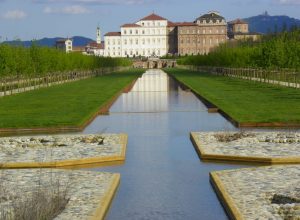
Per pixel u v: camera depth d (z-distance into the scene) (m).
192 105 48.94
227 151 23.77
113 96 57.47
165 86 81.62
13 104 48.09
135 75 126.06
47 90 68.81
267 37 109.69
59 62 91.50
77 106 45.84
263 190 16.75
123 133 30.55
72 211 14.98
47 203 14.58
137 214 15.91
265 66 73.62
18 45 72.81
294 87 65.00
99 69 135.12
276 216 14.17
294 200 15.45
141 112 43.41
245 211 14.68
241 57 95.69
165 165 22.34
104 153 23.62
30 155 23.22
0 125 33.22
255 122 33.19
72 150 24.47
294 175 18.72
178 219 15.47
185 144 27.39
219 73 120.19
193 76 111.81
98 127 34.38
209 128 33.03
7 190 17.12
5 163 21.34
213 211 16.11
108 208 16.36
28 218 13.62
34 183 18.14
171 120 37.62
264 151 23.53
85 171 20.31
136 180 19.84
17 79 69.00
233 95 55.62
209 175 20.00
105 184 18.12
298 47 70.94
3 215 13.85
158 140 28.81
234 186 17.42
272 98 50.69
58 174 19.64
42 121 35.12
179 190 18.41
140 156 24.33
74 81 94.75
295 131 30.22
